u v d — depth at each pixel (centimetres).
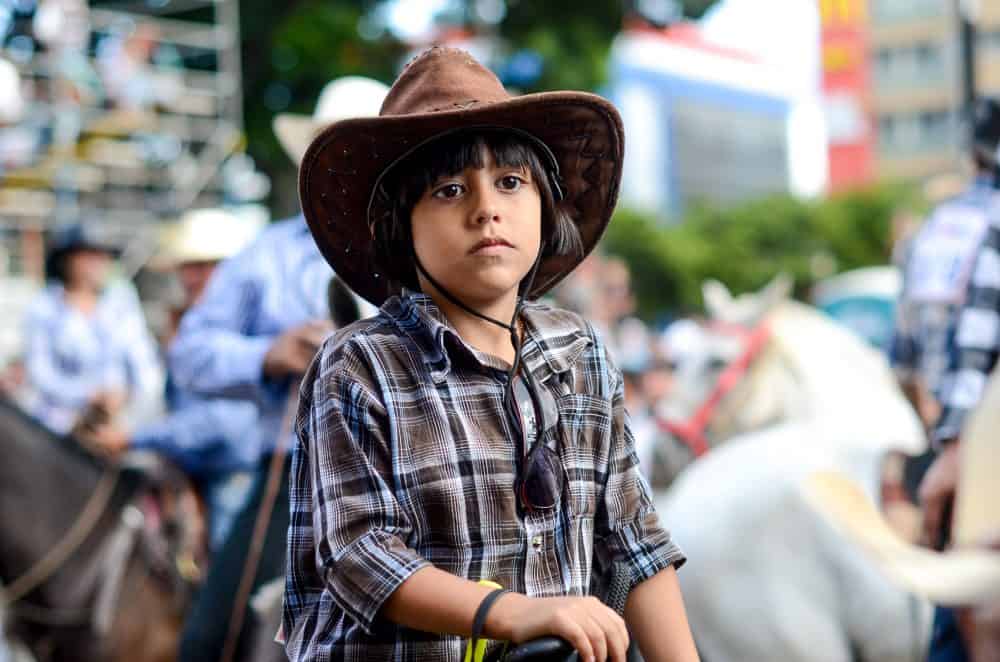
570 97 308
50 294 1276
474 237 302
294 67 2488
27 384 1283
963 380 593
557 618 269
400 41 2539
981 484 550
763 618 617
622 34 2716
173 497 853
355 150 313
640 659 343
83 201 1978
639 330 1625
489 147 305
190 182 2066
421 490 294
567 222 327
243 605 564
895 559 574
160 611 784
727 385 767
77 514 777
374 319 317
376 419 297
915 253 762
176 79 2070
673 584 324
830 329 728
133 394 1261
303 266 609
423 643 295
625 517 321
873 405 677
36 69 1912
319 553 294
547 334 316
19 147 1908
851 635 616
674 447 834
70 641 772
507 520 298
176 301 1025
